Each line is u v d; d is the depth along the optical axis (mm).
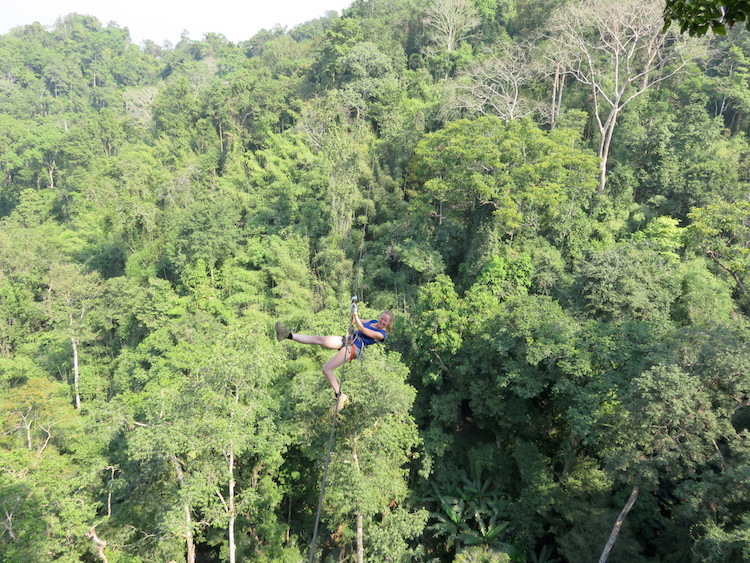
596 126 44531
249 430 21750
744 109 43562
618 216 36469
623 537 20031
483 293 28797
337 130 42156
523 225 34031
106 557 19578
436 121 46156
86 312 42031
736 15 4121
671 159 38031
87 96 126250
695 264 31406
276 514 26703
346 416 21000
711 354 18078
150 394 26859
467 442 29141
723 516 16281
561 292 29828
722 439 18719
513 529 23984
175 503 20500
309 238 42656
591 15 38625
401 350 29328
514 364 24562
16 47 127750
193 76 97250
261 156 57562
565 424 26797
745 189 35312
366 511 19906
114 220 47875
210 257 41656
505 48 49500
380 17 70938
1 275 45719
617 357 21859
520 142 33156
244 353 21875
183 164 62969
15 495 17438
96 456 23000
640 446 17984
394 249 38062
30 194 74750
